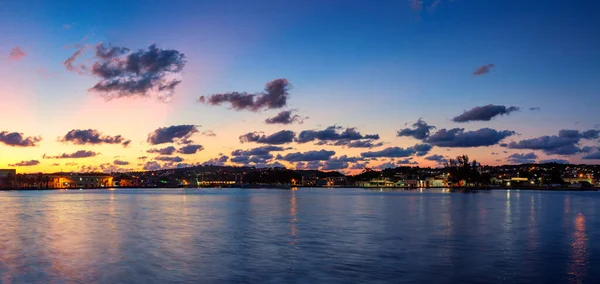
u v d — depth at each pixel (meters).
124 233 54.03
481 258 37.00
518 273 31.75
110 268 33.56
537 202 130.00
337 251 40.50
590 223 64.88
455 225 62.22
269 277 30.77
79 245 44.47
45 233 54.38
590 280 29.88
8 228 60.25
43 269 33.31
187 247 42.91
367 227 59.88
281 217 76.94
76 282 29.62
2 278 30.67
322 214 83.56
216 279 30.31
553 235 51.12
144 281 29.84
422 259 36.59
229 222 67.88
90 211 95.69
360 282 29.42
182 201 149.62
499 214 82.31
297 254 38.91
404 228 58.50
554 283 29.11
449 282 29.42
